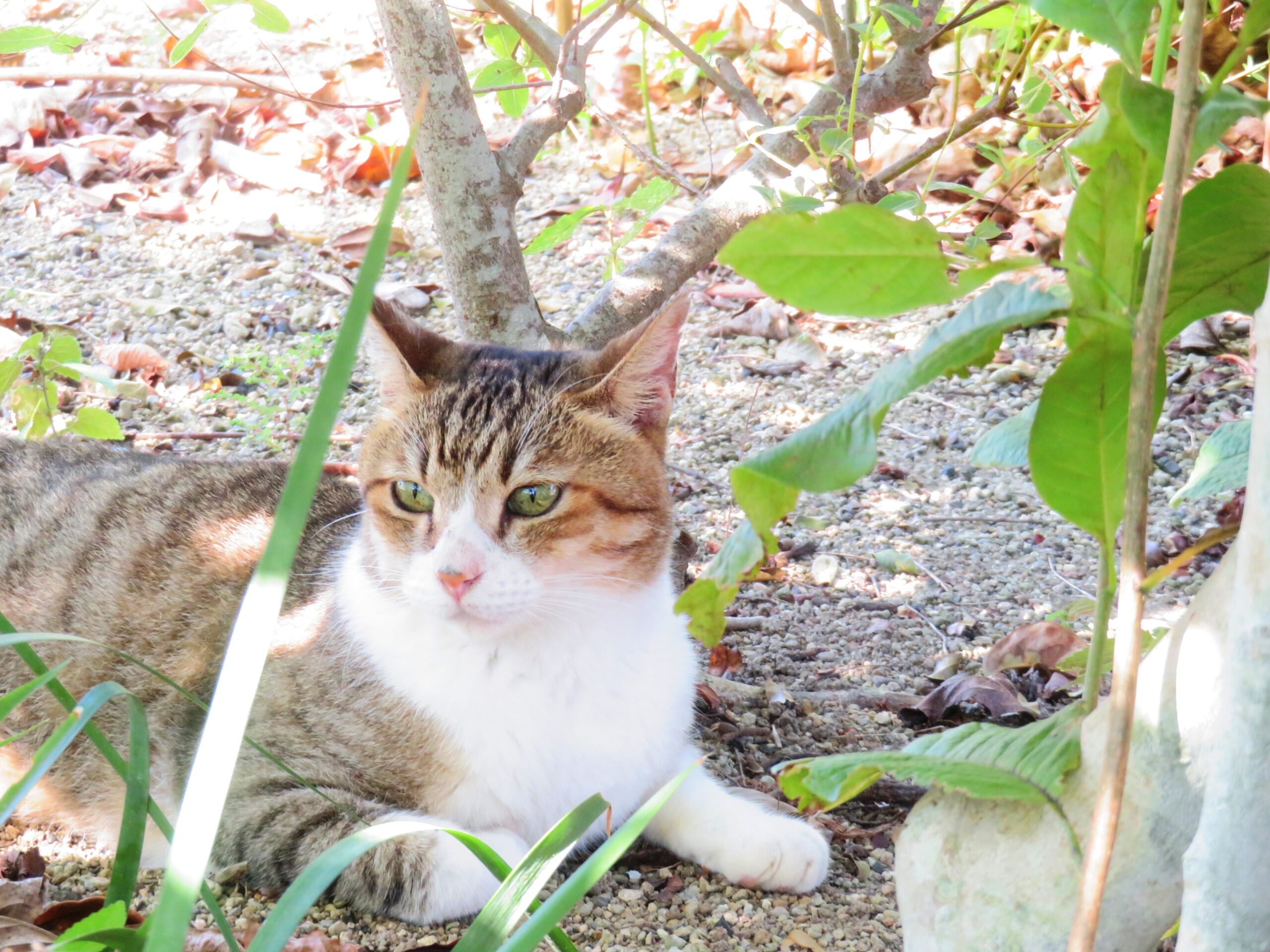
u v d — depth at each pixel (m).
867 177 4.67
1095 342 1.25
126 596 2.97
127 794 1.57
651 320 2.60
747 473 1.28
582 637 2.53
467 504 2.47
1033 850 1.35
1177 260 1.30
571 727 2.52
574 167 6.27
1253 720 1.04
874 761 1.35
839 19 4.02
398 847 2.33
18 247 5.63
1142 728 1.27
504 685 2.48
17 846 2.73
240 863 2.49
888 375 1.21
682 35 6.39
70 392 4.56
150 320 5.09
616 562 2.58
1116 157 1.16
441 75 3.12
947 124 5.58
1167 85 4.36
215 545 3.01
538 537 2.48
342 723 2.57
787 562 3.86
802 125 3.57
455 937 2.29
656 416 2.70
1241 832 1.06
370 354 2.75
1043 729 1.39
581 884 1.34
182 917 1.08
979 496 4.16
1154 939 1.32
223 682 1.10
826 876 2.51
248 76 6.50
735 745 3.00
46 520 3.20
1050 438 1.31
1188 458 4.09
